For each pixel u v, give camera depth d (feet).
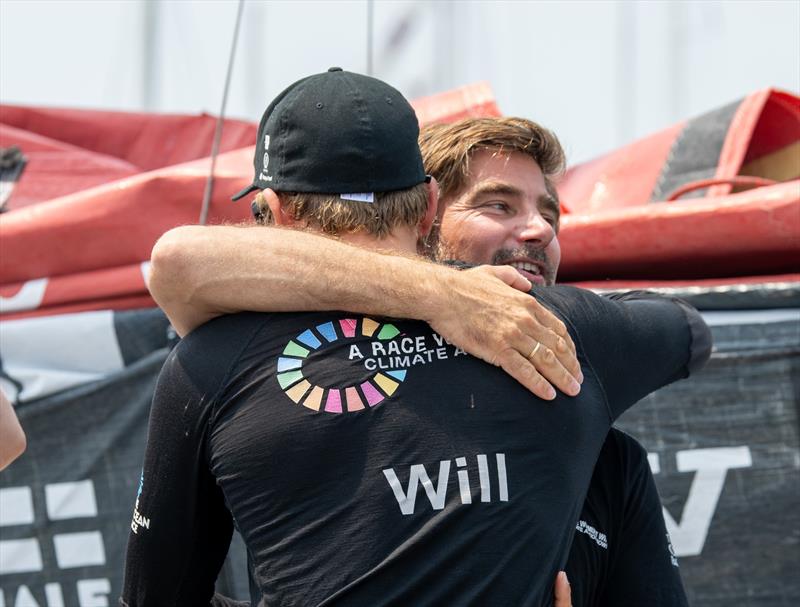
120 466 25.08
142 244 26.55
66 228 26.55
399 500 14.02
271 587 14.24
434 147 20.42
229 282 15.26
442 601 13.69
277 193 16.16
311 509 14.23
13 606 24.72
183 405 15.11
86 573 24.75
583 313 15.87
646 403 23.88
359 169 15.74
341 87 16.03
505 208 20.22
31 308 26.50
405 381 14.61
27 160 34.58
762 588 23.18
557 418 14.76
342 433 14.30
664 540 18.51
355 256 15.16
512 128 20.26
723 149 31.37
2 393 16.98
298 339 14.96
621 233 26.05
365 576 13.73
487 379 14.74
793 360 23.80
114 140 42.04
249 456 14.48
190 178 26.71
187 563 16.20
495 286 15.12
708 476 23.57
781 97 31.78
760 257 25.63
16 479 25.05
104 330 25.49
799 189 24.82
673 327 16.90
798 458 23.48
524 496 14.21
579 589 16.87
